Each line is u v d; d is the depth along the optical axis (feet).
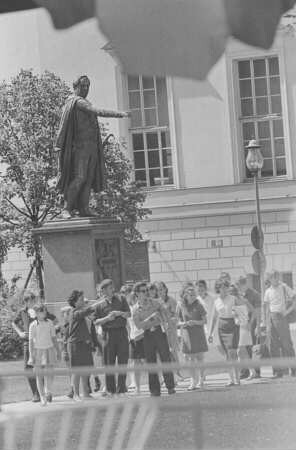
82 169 87.45
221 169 159.63
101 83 159.53
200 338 66.23
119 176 128.67
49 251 86.63
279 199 154.81
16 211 129.90
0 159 127.13
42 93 126.41
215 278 157.69
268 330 68.18
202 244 157.89
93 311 64.34
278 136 158.92
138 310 64.49
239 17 9.36
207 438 10.77
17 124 126.31
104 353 64.28
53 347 64.85
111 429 11.31
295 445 10.38
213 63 9.38
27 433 11.39
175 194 159.12
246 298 70.59
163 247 158.92
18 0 11.21
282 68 157.48
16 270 157.89
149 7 9.39
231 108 159.22
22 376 11.50
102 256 86.79
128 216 128.67
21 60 156.87
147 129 162.40
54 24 9.51
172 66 9.37
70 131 87.61
